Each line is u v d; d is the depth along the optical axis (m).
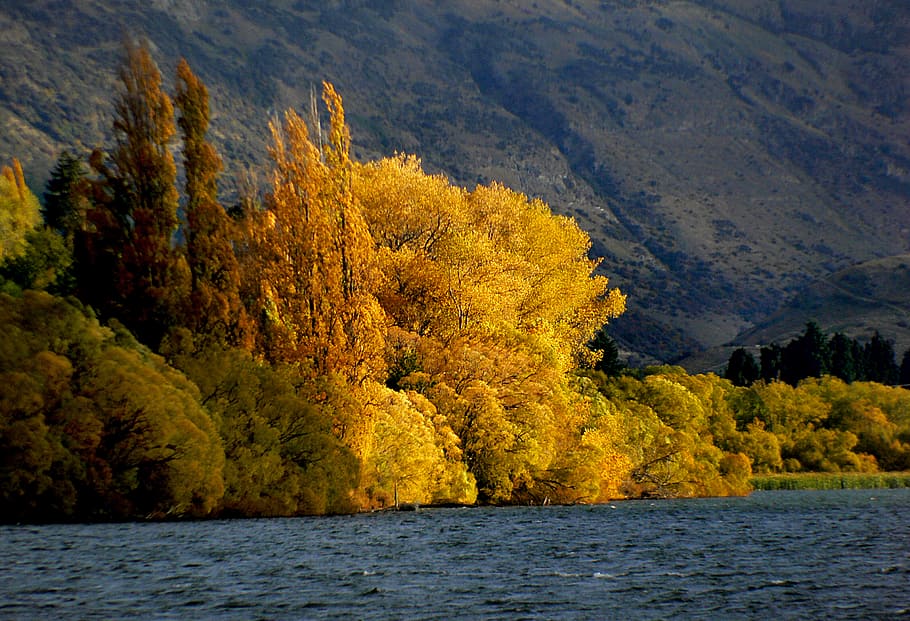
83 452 74.94
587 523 83.56
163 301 94.06
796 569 55.44
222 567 53.53
